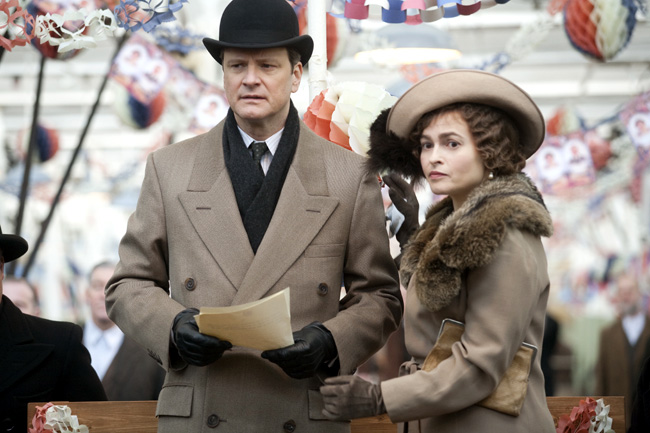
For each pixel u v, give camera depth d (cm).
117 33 782
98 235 917
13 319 423
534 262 286
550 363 741
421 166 326
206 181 347
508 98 298
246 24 334
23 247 428
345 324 329
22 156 911
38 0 498
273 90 336
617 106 907
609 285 863
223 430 325
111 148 916
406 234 365
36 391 415
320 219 343
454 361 285
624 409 391
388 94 409
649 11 656
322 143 363
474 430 285
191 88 796
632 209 871
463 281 292
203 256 338
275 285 333
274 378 330
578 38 648
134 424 388
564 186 877
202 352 302
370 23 678
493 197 286
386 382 288
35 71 912
